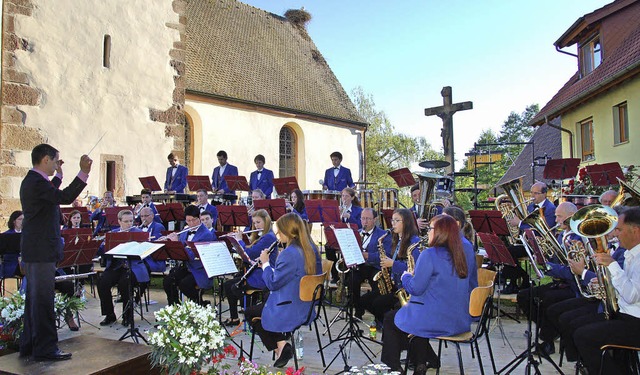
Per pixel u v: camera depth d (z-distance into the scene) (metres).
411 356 4.52
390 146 29.27
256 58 19.64
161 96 12.91
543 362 5.20
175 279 7.08
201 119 15.83
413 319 4.06
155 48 12.84
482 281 4.91
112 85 11.93
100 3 11.78
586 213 3.62
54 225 4.42
